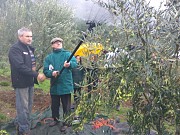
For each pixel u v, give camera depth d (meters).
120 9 2.48
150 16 2.43
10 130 5.26
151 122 2.66
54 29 9.82
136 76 2.41
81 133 4.59
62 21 10.36
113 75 2.54
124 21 2.48
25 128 5.00
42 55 9.40
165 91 2.46
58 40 5.06
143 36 2.42
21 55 4.88
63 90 4.93
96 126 4.67
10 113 6.58
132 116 2.74
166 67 2.47
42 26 9.66
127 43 2.48
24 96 4.97
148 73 2.35
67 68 4.87
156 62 2.43
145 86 2.47
